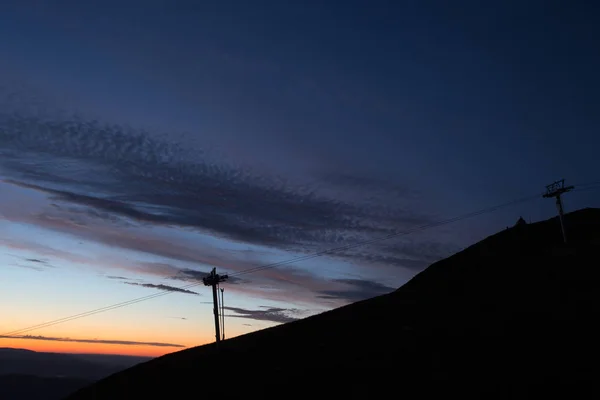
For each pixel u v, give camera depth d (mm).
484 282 74438
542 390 36094
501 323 53438
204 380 56594
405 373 44875
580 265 67812
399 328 60406
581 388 35312
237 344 73500
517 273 73438
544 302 57469
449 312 63250
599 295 55438
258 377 52938
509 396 36250
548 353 42562
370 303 81312
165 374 64500
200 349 79625
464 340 50594
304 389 46406
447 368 44000
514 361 42375
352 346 57312
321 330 68562
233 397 48531
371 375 46250
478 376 40812
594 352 40812
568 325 48375
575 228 91000
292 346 63219
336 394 43531
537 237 91562
